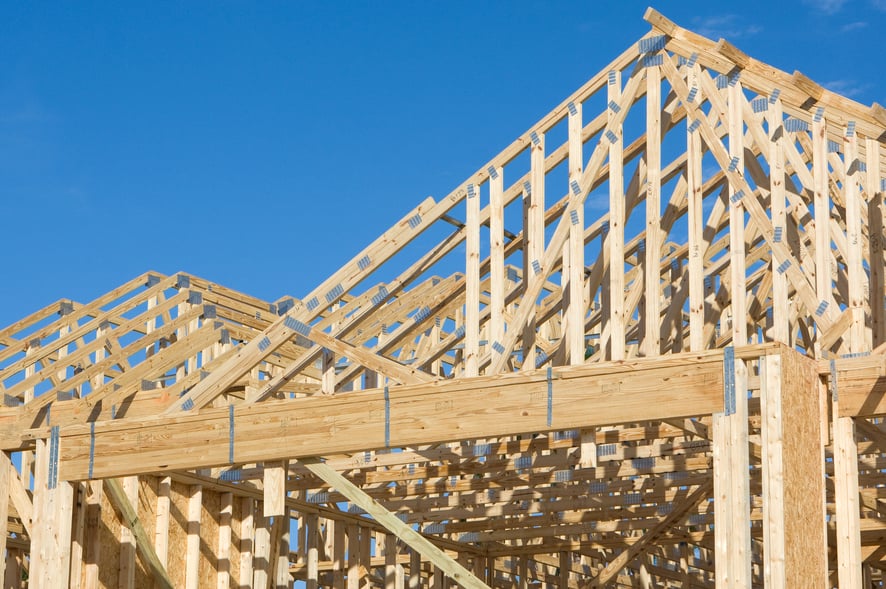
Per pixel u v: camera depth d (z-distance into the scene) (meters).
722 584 8.80
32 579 10.98
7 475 11.45
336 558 15.76
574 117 11.12
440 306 13.33
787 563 8.66
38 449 11.23
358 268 11.17
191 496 13.39
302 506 14.90
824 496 9.55
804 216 11.22
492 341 10.70
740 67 10.99
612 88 11.13
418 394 10.09
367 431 10.18
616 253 10.66
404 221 11.27
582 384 9.60
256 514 14.41
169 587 12.32
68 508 11.08
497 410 9.82
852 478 9.45
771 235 10.41
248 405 10.64
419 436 10.00
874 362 9.55
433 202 11.31
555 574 20.53
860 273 10.48
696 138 10.76
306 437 10.36
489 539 16.81
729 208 11.64
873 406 9.48
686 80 11.35
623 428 12.30
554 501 14.90
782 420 8.92
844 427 9.55
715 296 12.57
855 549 9.34
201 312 17.12
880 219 10.78
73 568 11.40
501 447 12.66
